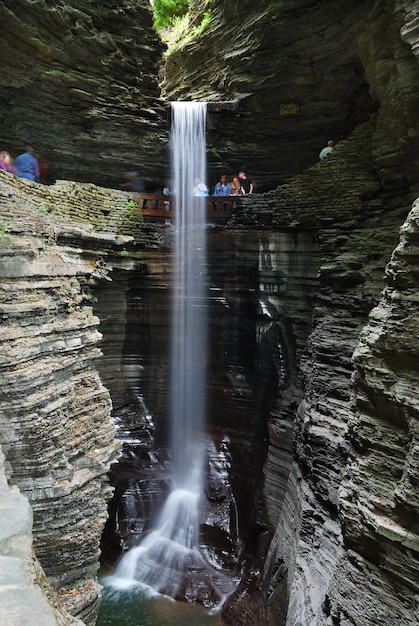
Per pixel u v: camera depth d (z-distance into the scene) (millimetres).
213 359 16891
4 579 2893
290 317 15164
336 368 12008
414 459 6023
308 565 10273
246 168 18375
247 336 16406
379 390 6652
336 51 14750
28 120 15133
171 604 13328
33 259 8422
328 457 11078
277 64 16078
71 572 7910
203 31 19250
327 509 10812
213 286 16484
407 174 12328
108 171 17281
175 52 20766
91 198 14445
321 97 16188
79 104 15875
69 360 8516
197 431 17344
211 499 16328
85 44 15109
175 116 17453
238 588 13508
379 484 6672
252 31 16266
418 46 9703
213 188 18984
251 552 14586
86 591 7938
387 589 6391
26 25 13516
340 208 13711
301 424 12727
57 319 8664
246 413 16484
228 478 16562
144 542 15602
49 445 7379
